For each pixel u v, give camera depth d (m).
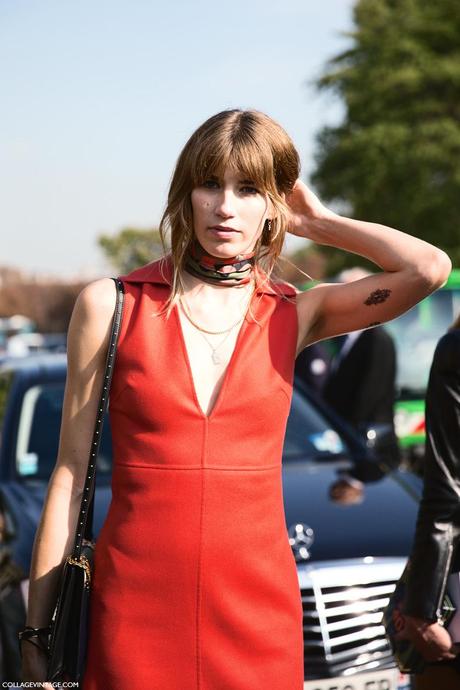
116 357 2.15
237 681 2.08
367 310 2.34
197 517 2.08
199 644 2.07
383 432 4.73
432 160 36.81
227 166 2.13
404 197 37.16
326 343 8.41
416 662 2.54
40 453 4.52
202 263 2.23
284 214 2.24
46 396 4.79
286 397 2.21
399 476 4.39
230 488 2.10
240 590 2.10
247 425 2.14
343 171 39.50
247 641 2.10
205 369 2.17
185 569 2.07
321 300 2.37
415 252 2.31
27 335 36.75
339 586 3.45
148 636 2.07
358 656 3.38
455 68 37.50
